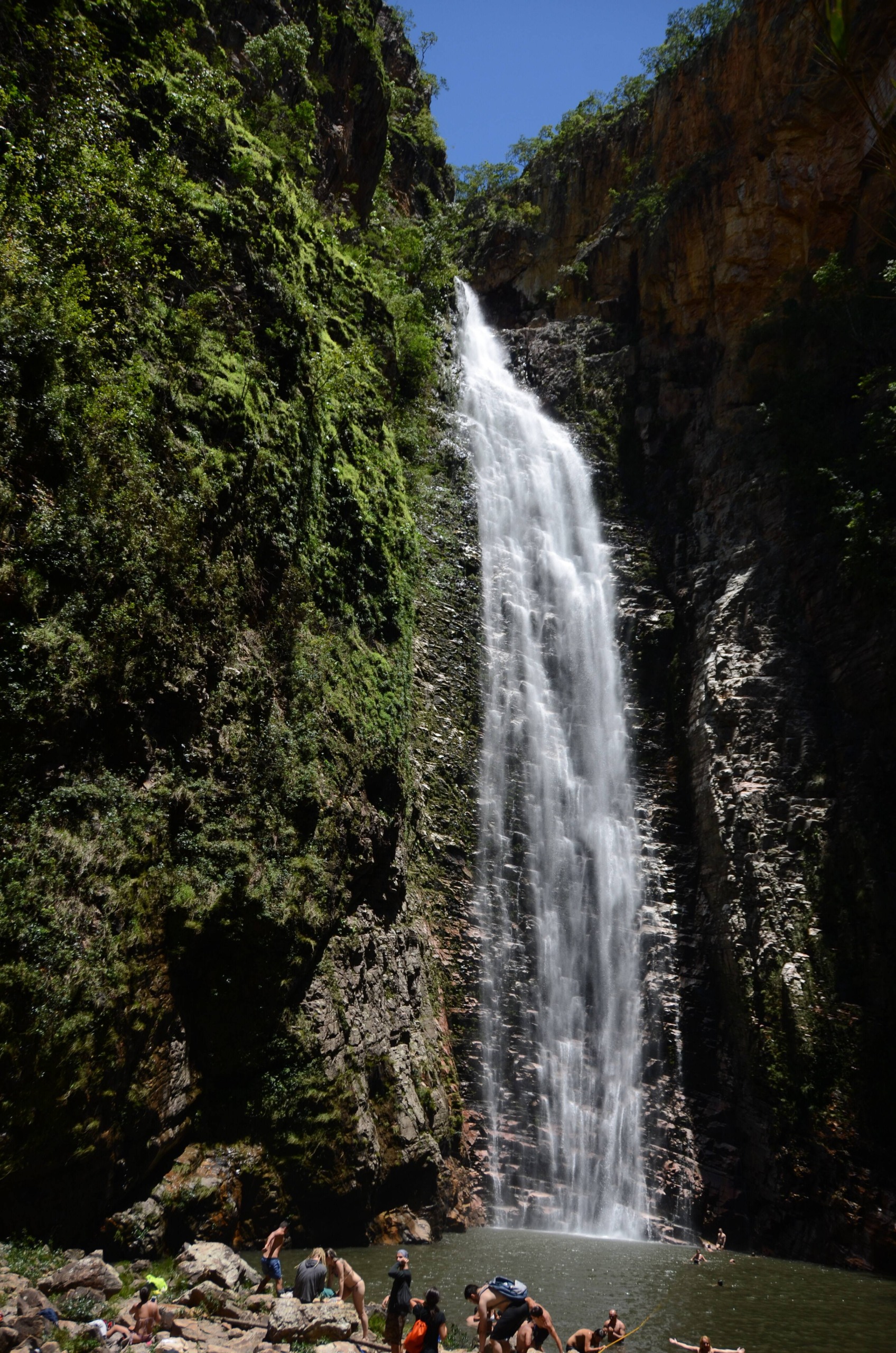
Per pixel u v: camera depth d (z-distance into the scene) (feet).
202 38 72.13
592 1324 37.73
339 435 68.33
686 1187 66.69
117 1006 38.60
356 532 66.74
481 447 104.47
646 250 120.26
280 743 52.06
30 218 42.80
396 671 68.28
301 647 57.00
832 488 84.07
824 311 94.48
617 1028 75.56
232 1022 46.75
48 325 40.16
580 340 124.06
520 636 93.15
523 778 83.87
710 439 102.68
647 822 85.20
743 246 106.73
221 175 60.64
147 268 51.01
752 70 111.24
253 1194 46.19
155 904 42.09
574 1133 68.85
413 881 70.03
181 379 49.39
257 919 47.26
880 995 62.85
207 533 48.52
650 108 131.13
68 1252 35.55
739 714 80.18
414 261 112.78
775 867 71.97
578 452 112.37
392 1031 59.21
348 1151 50.52
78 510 40.37
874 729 72.74
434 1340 25.73
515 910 76.54
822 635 80.64
